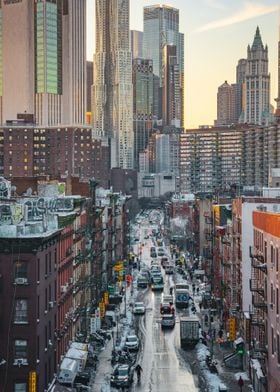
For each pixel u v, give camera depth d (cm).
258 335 7869
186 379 8262
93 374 8319
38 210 7994
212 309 12800
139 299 14500
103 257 13738
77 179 12438
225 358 9044
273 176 18412
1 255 6316
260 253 7769
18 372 6262
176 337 10819
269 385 6856
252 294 8525
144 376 8412
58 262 7756
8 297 6303
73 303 9050
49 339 7038
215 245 14150
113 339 9669
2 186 8875
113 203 16938
